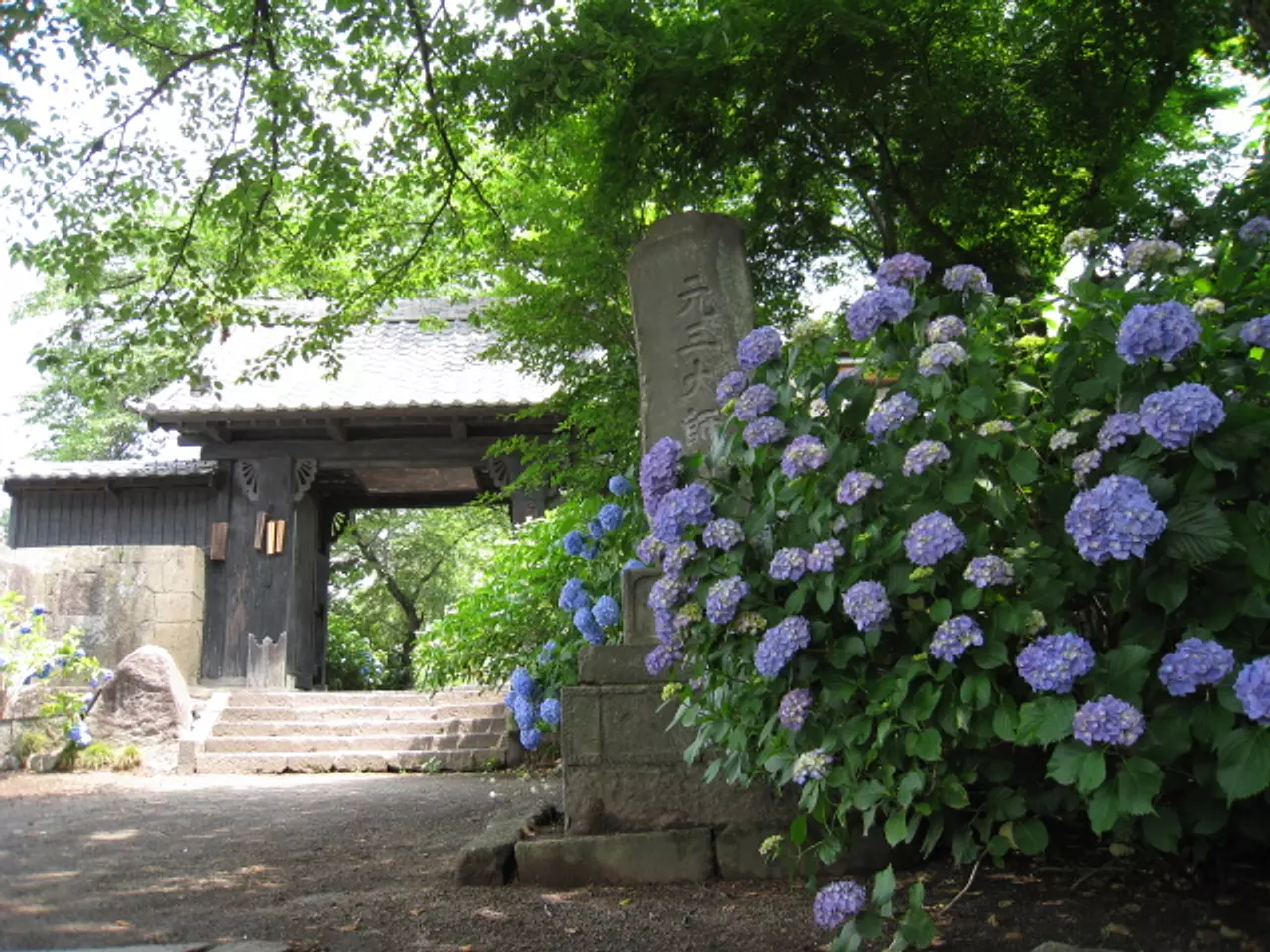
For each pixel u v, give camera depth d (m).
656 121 7.50
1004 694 2.81
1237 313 3.04
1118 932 3.01
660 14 7.50
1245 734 2.36
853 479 3.01
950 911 3.34
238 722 11.19
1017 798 3.04
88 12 6.48
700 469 4.11
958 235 8.79
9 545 14.78
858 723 3.04
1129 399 2.79
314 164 6.75
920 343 3.17
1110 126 7.78
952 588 2.94
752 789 4.15
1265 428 2.56
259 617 14.26
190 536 14.70
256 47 7.03
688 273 5.52
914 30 7.32
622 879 4.09
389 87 7.20
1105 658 2.60
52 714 9.92
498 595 8.49
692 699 3.86
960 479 2.92
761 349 3.49
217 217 7.23
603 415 9.16
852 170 8.14
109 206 6.93
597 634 5.91
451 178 7.82
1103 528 2.52
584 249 8.51
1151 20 7.23
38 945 3.34
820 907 2.77
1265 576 2.52
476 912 3.69
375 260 8.07
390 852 5.16
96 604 13.19
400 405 13.70
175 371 7.46
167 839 5.69
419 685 9.33
